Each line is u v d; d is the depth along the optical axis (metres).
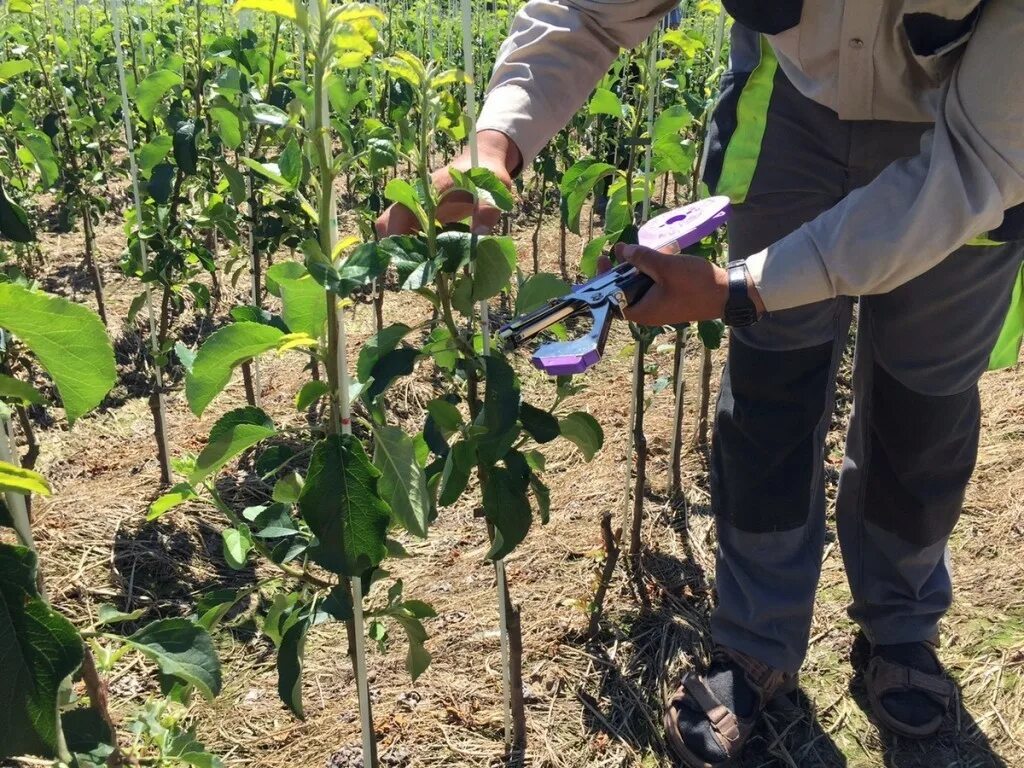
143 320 4.42
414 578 2.63
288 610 1.52
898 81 1.66
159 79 2.77
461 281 1.42
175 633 1.20
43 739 0.91
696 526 2.86
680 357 2.88
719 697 2.01
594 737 2.06
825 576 2.54
